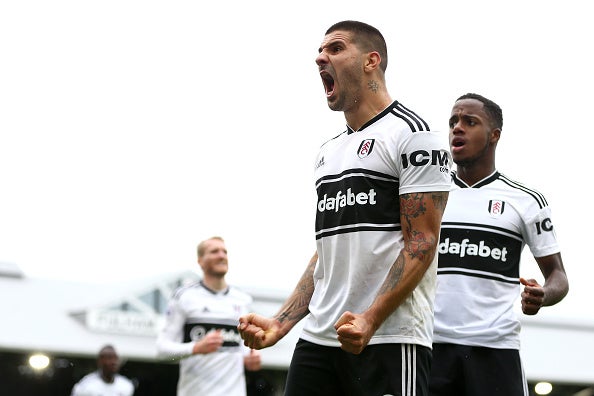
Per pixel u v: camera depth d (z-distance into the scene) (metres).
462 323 8.69
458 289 8.74
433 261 6.62
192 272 27.53
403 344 6.44
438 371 8.69
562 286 8.87
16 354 30.61
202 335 13.79
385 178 6.59
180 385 13.84
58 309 28.20
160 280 27.30
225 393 13.70
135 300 27.14
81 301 28.72
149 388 32.25
